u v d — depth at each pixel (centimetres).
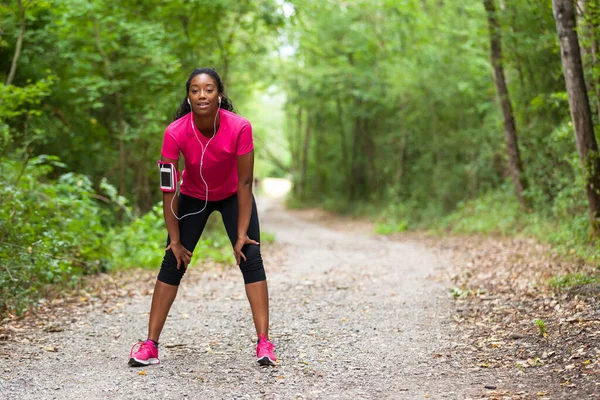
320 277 863
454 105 1967
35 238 704
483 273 829
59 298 661
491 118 1720
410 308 613
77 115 1320
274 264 1047
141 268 923
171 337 501
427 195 2183
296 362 423
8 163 841
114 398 348
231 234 419
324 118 3522
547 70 1236
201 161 396
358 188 3281
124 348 466
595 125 865
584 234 896
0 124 802
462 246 1295
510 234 1334
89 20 1235
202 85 386
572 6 802
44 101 1230
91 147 1410
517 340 457
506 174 1852
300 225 2534
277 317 580
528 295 613
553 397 336
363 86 2611
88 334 511
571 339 439
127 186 1608
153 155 1455
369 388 366
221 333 514
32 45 1194
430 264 1008
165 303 419
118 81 1319
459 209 1931
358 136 3269
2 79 1091
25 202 759
